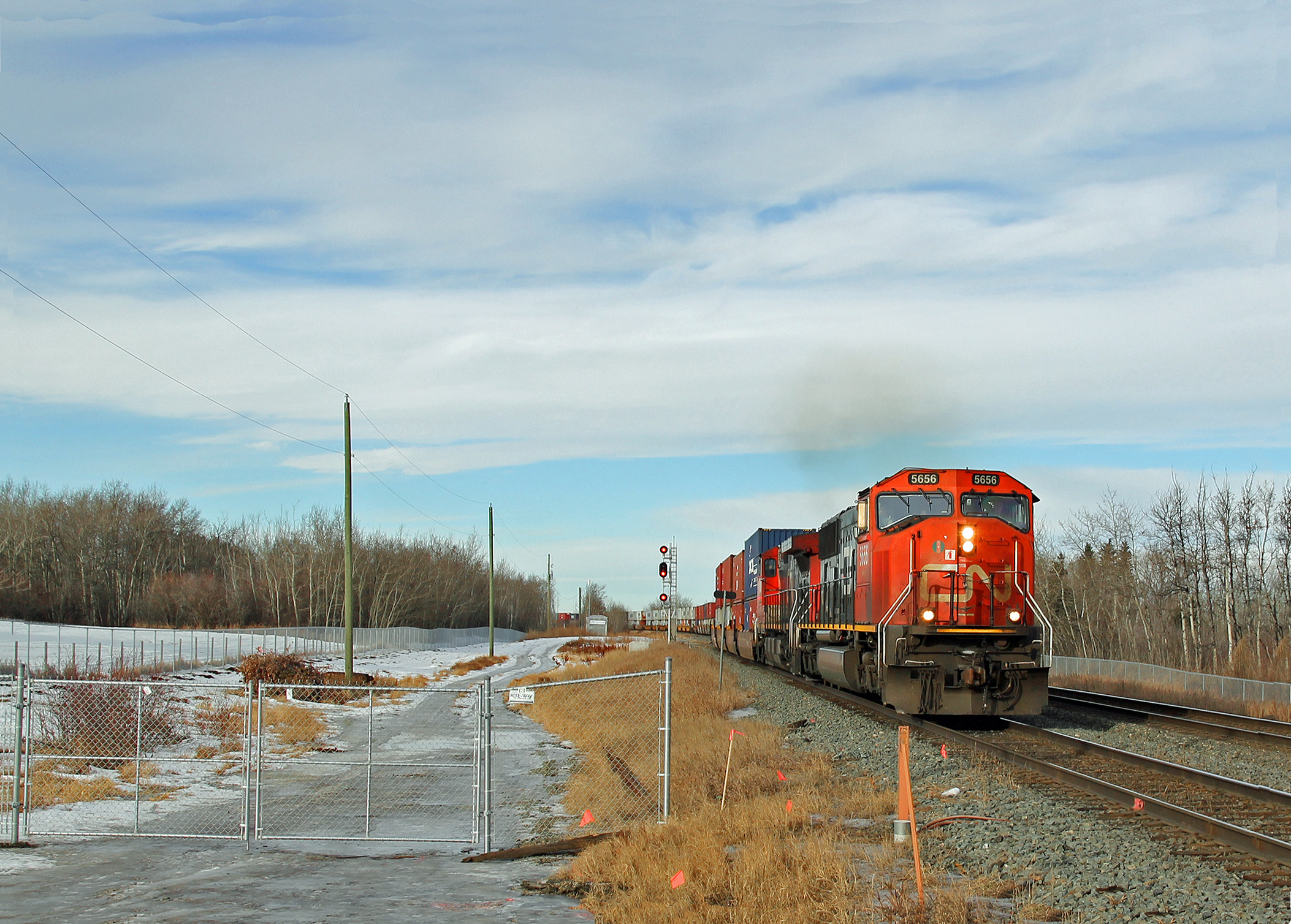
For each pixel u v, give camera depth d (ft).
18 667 39.22
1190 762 52.60
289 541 342.85
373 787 53.98
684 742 61.52
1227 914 26.23
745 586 157.17
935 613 65.92
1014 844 34.01
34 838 39.81
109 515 321.32
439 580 401.49
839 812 40.34
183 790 52.24
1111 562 210.79
